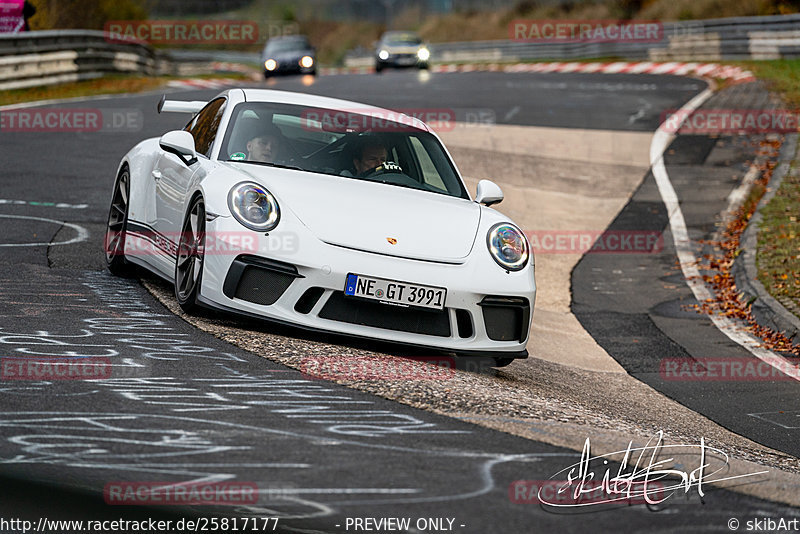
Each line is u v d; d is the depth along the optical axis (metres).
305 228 18.95
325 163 22.14
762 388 24.02
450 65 155.12
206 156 22.08
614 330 29.67
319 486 10.42
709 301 33.69
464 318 19.41
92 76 93.44
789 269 35.97
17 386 13.62
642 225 45.09
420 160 23.39
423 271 18.95
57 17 123.06
